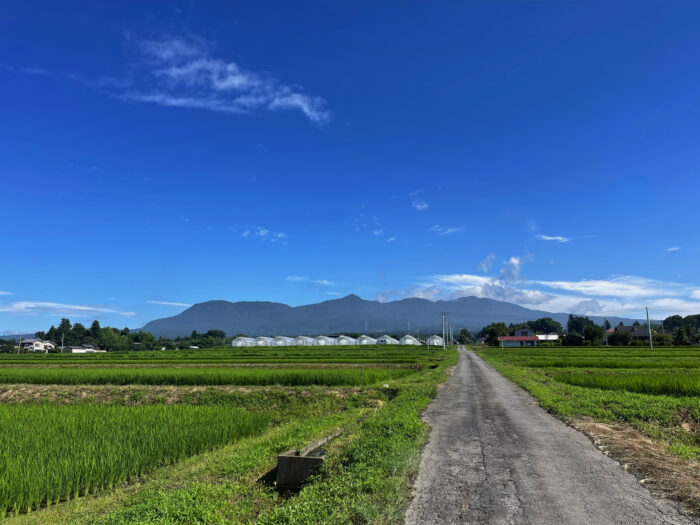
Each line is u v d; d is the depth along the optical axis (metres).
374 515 6.08
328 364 51.12
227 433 14.54
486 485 7.61
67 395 27.98
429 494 7.21
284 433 13.59
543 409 16.39
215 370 37.12
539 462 9.06
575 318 176.25
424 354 74.25
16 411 18.56
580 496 7.00
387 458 8.67
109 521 6.78
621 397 17.36
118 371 36.25
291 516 6.20
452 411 16.17
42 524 7.89
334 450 10.52
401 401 18.91
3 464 10.35
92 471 10.30
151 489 8.66
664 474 8.00
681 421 13.58
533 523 5.99
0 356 75.88
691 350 69.56
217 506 7.13
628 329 128.38
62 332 138.75
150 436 13.44
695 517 6.12
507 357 60.09
